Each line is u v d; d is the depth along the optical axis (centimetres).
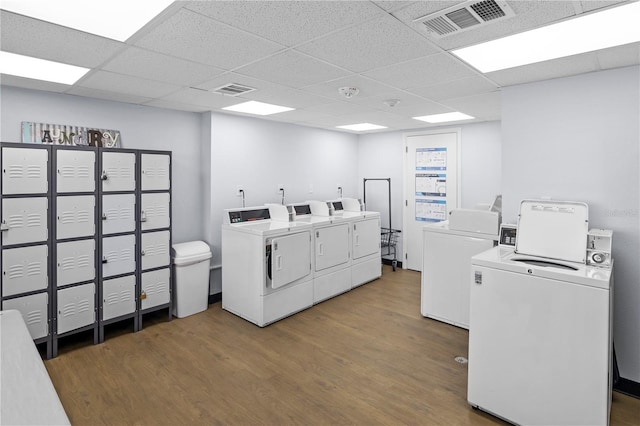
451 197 501
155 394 234
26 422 97
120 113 346
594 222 244
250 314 352
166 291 352
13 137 289
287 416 213
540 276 193
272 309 348
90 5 154
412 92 305
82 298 297
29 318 271
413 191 540
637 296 232
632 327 234
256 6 155
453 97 323
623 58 215
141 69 244
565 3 152
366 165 596
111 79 269
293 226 371
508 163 281
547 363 192
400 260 562
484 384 213
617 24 171
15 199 263
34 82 275
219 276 416
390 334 325
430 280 358
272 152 461
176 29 180
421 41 194
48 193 278
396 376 256
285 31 182
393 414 215
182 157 396
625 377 238
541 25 173
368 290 453
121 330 335
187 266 365
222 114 405
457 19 168
